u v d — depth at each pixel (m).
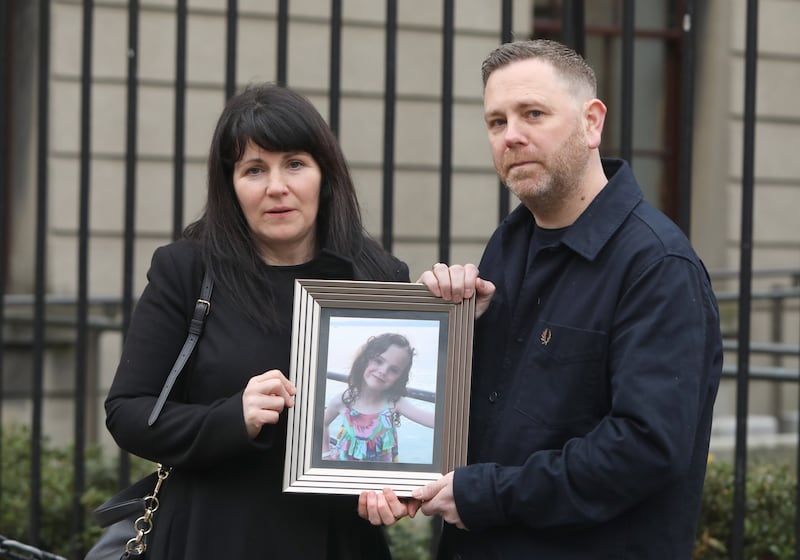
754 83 4.16
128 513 3.05
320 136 3.02
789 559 4.75
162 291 3.02
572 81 2.72
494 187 9.79
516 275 2.91
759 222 10.77
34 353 4.89
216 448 2.82
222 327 3.00
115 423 2.93
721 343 2.76
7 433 6.64
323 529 2.98
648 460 2.54
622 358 2.61
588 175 2.79
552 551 2.72
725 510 4.81
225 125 3.01
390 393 2.89
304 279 2.98
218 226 3.06
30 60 9.10
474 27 9.68
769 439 7.37
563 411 2.71
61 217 9.05
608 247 2.73
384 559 3.17
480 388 2.92
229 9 4.53
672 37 10.82
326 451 2.87
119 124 9.12
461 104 9.68
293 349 2.91
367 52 9.51
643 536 2.70
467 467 2.73
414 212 9.65
